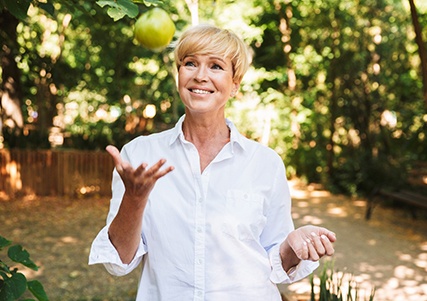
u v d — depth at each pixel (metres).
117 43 13.10
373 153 11.18
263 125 12.62
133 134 11.99
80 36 13.50
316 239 1.52
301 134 12.81
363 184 10.84
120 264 1.50
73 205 9.33
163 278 1.58
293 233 1.57
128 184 1.33
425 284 5.35
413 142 11.16
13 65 9.97
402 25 11.84
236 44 1.62
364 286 5.19
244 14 12.29
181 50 1.62
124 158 1.72
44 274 5.47
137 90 14.14
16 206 9.02
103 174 10.32
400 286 5.26
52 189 10.03
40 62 8.51
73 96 15.02
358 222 8.52
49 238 6.98
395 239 7.38
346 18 12.20
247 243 1.60
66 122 15.27
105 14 2.74
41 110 12.37
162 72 14.19
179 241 1.57
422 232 7.88
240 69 1.65
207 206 1.58
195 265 1.56
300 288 4.93
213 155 1.65
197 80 1.58
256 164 1.64
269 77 12.98
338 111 12.28
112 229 1.46
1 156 9.71
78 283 5.25
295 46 13.27
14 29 5.10
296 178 12.82
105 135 11.25
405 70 12.02
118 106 14.67
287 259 1.63
